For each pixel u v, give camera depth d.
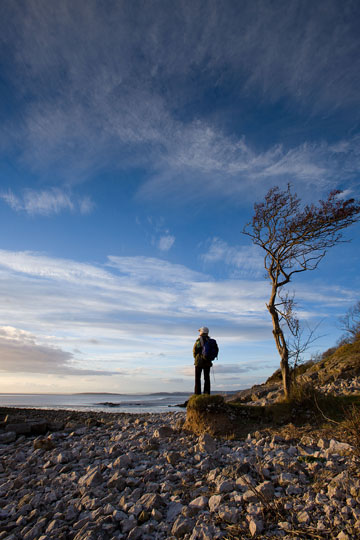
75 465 6.77
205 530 3.70
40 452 8.37
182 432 8.42
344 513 3.62
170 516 4.20
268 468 5.21
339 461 5.04
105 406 40.28
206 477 5.28
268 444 6.60
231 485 4.69
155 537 3.85
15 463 7.64
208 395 8.60
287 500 4.14
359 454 4.92
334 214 9.48
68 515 4.57
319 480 4.56
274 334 9.94
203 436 7.18
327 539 3.32
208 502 4.33
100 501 4.80
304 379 9.96
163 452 6.99
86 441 9.34
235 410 8.43
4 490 5.94
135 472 5.89
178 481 5.30
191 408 8.49
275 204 10.20
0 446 9.73
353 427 6.05
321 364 17.47
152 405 43.97
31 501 5.11
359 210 9.40
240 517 3.94
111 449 7.47
